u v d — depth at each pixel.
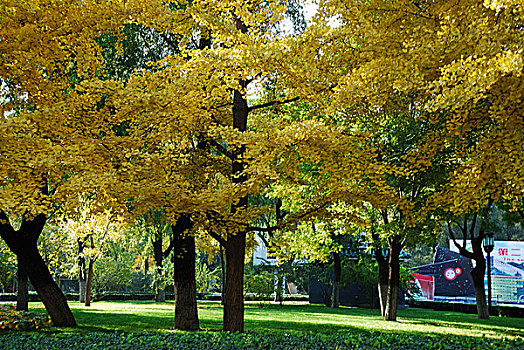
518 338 8.57
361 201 9.84
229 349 7.34
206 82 8.80
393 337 8.49
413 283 28.33
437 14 8.20
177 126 8.72
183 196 8.19
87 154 7.85
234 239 10.20
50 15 8.46
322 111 9.66
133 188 7.75
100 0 8.94
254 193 8.62
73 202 7.38
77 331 11.48
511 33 6.35
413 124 11.98
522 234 56.41
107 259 35.03
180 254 12.51
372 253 28.06
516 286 29.28
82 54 9.31
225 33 9.10
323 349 7.40
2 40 8.03
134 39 12.84
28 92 8.69
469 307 26.50
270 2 9.92
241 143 8.34
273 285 29.41
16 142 7.15
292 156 10.22
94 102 8.66
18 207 6.69
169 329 12.40
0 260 21.47
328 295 30.27
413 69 7.04
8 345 7.96
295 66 8.54
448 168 12.73
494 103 6.84
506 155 6.82
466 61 6.14
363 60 9.07
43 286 12.53
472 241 20.80
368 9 9.18
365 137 9.72
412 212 9.41
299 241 18.53
